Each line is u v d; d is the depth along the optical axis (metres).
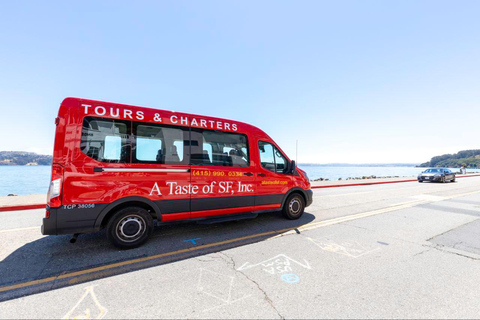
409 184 17.69
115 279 2.67
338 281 2.65
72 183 3.28
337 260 3.24
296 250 3.61
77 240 3.99
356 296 2.34
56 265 3.03
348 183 16.62
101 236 4.20
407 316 2.04
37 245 3.75
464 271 2.95
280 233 4.50
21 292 2.38
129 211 3.63
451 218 5.92
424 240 4.16
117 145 3.61
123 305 2.16
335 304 2.20
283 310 2.10
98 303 2.19
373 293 2.41
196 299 2.26
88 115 3.45
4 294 2.34
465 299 2.32
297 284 2.57
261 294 2.36
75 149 3.32
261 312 2.06
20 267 2.96
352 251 3.59
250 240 4.07
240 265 3.05
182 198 4.11
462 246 3.87
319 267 3.01
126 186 3.61
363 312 2.09
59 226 3.21
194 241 4.00
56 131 3.26
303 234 4.45
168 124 4.09
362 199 9.22
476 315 2.06
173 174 4.03
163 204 3.93
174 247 3.71
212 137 4.57
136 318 1.97
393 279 2.72
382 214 6.34
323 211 6.73
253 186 4.96
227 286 2.51
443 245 3.90
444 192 11.91
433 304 2.23
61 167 3.24
